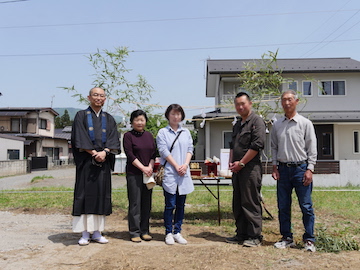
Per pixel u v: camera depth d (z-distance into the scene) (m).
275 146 4.20
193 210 6.93
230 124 16.31
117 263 3.40
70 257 3.62
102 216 4.21
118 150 4.29
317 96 17.17
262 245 4.15
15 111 28.88
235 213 4.29
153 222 5.79
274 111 6.59
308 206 3.91
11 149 24.52
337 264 3.35
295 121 3.97
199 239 4.49
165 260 3.49
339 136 17.02
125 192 10.04
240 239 4.27
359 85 17.14
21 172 21.84
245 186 4.07
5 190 11.41
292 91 4.02
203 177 5.39
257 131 4.05
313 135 3.91
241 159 4.14
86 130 4.13
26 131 28.88
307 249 3.82
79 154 4.14
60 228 5.27
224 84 17.25
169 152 4.28
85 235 4.18
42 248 3.98
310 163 3.88
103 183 4.16
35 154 28.64
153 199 8.64
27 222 5.81
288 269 3.21
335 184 12.23
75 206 4.05
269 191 10.22
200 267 3.27
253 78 6.43
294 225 5.42
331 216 6.31
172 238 4.19
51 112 31.80
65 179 16.41
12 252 3.81
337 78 17.14
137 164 4.24
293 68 16.92
